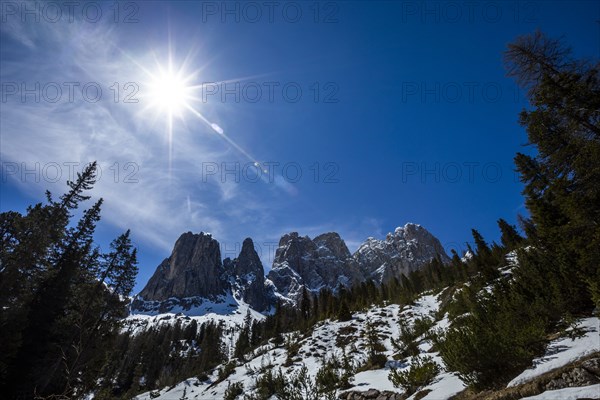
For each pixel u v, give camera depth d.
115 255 33.72
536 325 10.81
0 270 24.89
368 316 40.38
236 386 26.00
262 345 48.09
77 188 31.11
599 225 12.20
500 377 8.77
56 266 30.56
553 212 17.95
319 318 53.84
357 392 14.69
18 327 22.73
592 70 13.41
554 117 13.98
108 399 11.25
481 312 14.75
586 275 11.12
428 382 12.33
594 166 12.64
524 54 14.70
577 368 6.95
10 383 23.45
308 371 25.25
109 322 30.64
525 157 21.45
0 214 28.05
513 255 32.12
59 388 24.50
